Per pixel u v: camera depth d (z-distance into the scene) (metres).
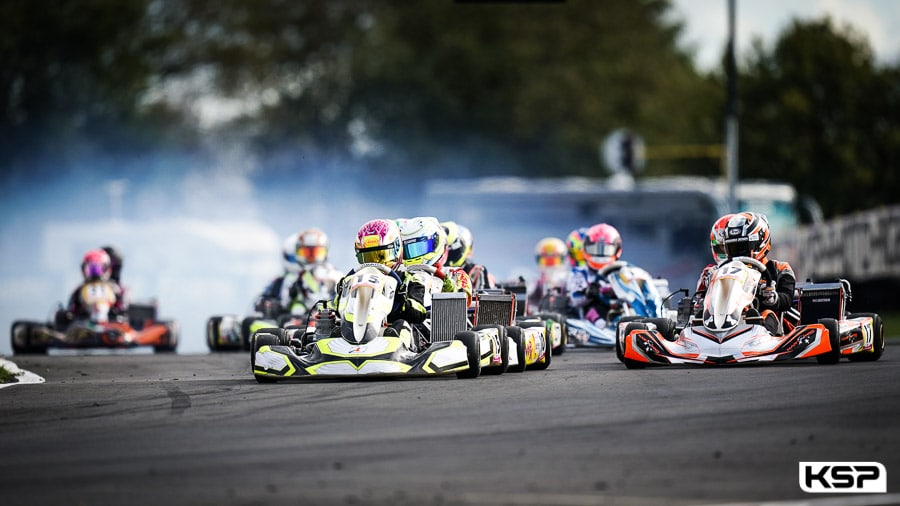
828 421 39.16
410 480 30.88
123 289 98.19
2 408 46.09
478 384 51.62
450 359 53.38
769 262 61.25
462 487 30.02
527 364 59.94
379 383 52.47
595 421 39.69
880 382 49.84
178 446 36.16
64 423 41.62
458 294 55.84
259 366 54.44
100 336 93.75
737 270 58.97
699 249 161.38
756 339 57.34
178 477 31.61
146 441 37.19
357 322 53.94
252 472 32.09
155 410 44.62
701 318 59.81
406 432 37.97
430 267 59.56
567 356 76.31
